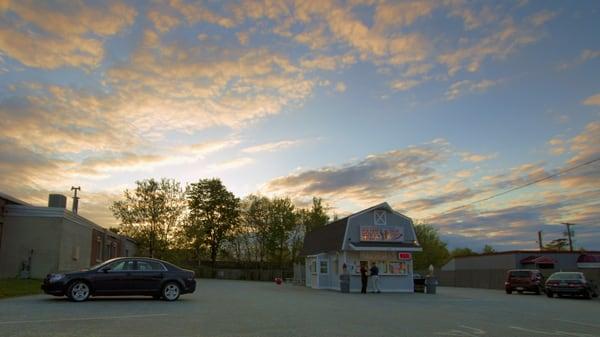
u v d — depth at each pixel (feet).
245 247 241.35
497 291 127.95
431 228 256.32
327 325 40.06
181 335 32.65
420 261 246.27
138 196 163.12
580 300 92.38
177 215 165.89
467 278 162.91
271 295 81.82
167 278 60.29
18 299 56.80
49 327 34.24
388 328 39.11
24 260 85.40
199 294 79.36
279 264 237.45
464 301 76.95
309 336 33.63
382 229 110.32
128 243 159.43
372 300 75.66
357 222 109.91
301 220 236.43
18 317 39.19
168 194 165.68
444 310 57.67
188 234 168.76
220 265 232.94
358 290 107.14
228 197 234.99
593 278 119.96
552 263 151.74
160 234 162.71
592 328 41.98
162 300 60.95
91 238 111.04
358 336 34.30
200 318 42.65
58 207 88.89
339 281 110.93
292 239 238.68
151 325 37.22
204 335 32.94
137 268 59.26
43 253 86.33
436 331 37.88
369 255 109.60
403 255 110.11
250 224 237.66
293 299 72.59
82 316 41.37
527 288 112.37
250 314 47.24
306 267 132.87
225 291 92.12
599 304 79.61
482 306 65.98
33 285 72.18
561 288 98.84
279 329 36.78
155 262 60.70
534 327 41.68
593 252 156.25
